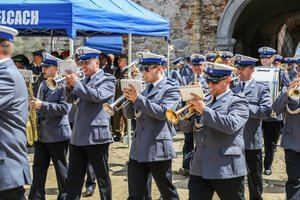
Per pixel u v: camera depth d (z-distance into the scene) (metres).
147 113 5.48
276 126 8.55
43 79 7.48
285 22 23.75
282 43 25.22
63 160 6.60
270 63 9.15
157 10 16.45
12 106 4.43
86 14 7.90
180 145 11.37
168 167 5.72
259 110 6.60
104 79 6.31
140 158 5.64
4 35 4.46
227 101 5.03
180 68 12.73
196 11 16.27
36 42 16.94
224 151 4.93
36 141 6.52
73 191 6.26
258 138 6.78
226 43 15.98
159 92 5.71
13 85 4.42
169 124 5.78
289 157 6.09
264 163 8.73
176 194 5.80
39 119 6.53
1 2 7.55
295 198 5.98
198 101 4.82
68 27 7.51
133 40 16.56
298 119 6.08
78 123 6.27
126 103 5.89
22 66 11.66
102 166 6.28
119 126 11.77
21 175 4.52
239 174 4.96
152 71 5.75
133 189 5.72
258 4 18.16
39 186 6.53
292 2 19.56
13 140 4.46
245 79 6.86
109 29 8.51
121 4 9.60
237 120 4.86
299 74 6.27
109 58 12.38
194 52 16.31
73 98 6.34
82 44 15.87
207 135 5.00
